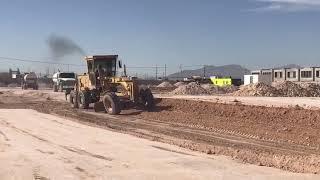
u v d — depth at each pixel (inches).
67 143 674.2
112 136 751.1
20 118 1049.5
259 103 1391.5
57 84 2566.4
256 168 502.9
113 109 1171.3
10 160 543.2
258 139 754.2
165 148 633.0
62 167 506.3
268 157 574.9
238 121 968.9
